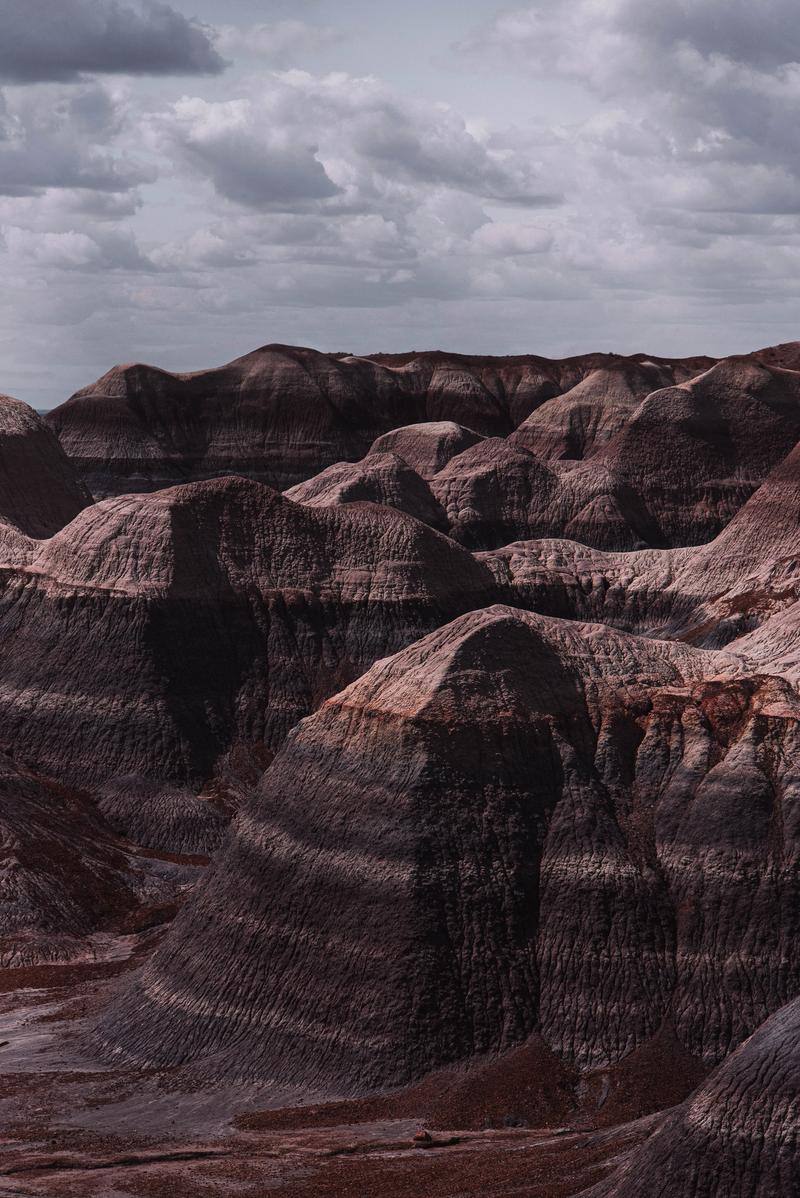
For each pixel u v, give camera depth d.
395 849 46.06
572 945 45.22
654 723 50.44
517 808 47.59
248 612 87.19
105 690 81.44
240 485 92.00
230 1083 44.31
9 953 58.91
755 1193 29.66
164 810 75.19
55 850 66.31
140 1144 39.59
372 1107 42.00
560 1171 33.88
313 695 85.44
